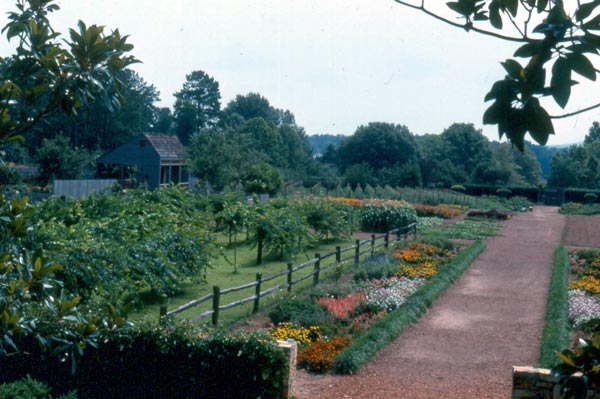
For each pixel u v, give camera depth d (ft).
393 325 42.29
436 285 57.21
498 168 232.94
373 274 60.80
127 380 28.55
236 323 43.45
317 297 51.26
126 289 46.80
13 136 12.76
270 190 140.26
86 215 58.13
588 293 57.47
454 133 280.72
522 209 175.32
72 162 128.67
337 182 192.24
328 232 99.50
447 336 42.88
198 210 82.69
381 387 32.17
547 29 7.38
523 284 63.26
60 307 16.25
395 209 108.58
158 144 161.68
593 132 334.85
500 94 7.66
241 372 27.86
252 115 342.85
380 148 267.39
